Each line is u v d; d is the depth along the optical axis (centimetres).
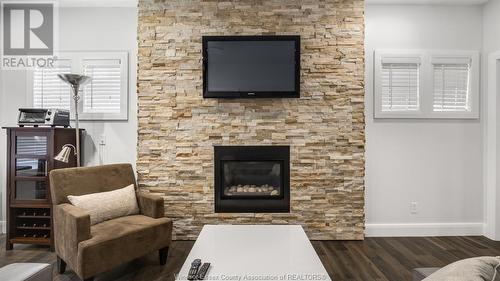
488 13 338
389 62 342
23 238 304
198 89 322
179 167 324
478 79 345
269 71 316
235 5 321
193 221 324
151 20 322
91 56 351
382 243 318
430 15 345
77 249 211
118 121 354
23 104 354
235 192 333
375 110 342
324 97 320
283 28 320
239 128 322
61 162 309
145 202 277
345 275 246
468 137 347
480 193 348
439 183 346
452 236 343
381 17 343
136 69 352
